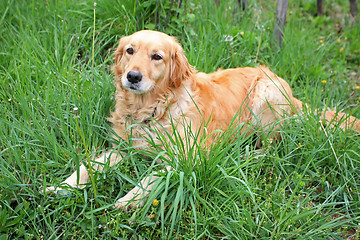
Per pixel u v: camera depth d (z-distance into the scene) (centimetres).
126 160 267
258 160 285
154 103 285
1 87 324
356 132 320
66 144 291
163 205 221
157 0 411
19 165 249
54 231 228
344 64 507
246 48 447
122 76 270
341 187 271
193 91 295
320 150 287
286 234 239
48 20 437
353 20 616
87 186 252
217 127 307
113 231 229
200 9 475
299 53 464
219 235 241
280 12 477
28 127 283
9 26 422
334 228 256
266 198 259
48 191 247
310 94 393
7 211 232
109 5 427
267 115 337
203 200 233
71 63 361
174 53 281
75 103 314
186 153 277
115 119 302
